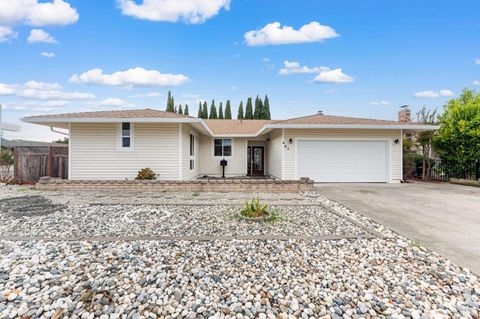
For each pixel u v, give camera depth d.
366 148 12.01
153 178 10.34
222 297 2.55
